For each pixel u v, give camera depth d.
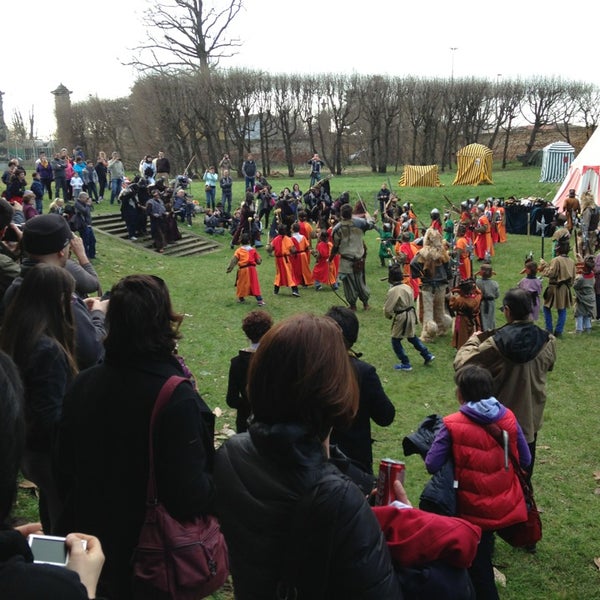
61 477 3.00
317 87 46.50
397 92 47.72
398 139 50.19
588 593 5.16
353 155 56.25
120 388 2.80
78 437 2.84
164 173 28.92
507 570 5.45
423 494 4.20
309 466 2.06
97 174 28.36
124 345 2.84
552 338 5.56
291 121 48.94
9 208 5.43
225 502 2.20
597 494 6.89
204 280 18.34
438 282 13.06
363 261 15.23
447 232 22.30
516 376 5.45
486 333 5.64
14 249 5.68
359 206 16.73
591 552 5.75
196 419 2.80
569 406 9.70
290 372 2.10
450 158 53.06
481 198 37.50
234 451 2.25
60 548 1.82
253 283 15.62
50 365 3.28
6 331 3.39
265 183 32.50
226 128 44.94
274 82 45.22
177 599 2.75
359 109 47.97
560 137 58.44
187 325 13.50
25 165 50.53
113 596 2.82
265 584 2.10
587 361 12.02
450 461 4.23
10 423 1.50
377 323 14.28
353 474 2.75
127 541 2.80
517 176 46.94
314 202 28.61
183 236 25.02
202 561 2.79
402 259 15.93
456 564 2.39
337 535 1.94
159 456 2.75
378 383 4.51
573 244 24.89
